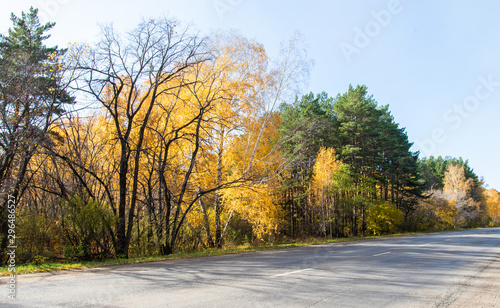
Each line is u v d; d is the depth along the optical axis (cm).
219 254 1469
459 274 952
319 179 3228
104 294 616
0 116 1322
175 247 1859
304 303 576
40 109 1413
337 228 3934
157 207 1980
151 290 656
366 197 3972
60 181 1587
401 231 5044
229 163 2058
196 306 539
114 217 1369
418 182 5225
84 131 1842
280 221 2742
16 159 1444
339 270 967
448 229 6131
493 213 9719
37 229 1433
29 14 2219
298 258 1282
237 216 2475
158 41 1576
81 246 1293
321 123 2658
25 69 1366
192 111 1862
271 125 2059
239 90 1914
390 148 4503
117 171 1739
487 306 602
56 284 712
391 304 591
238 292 649
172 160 1934
